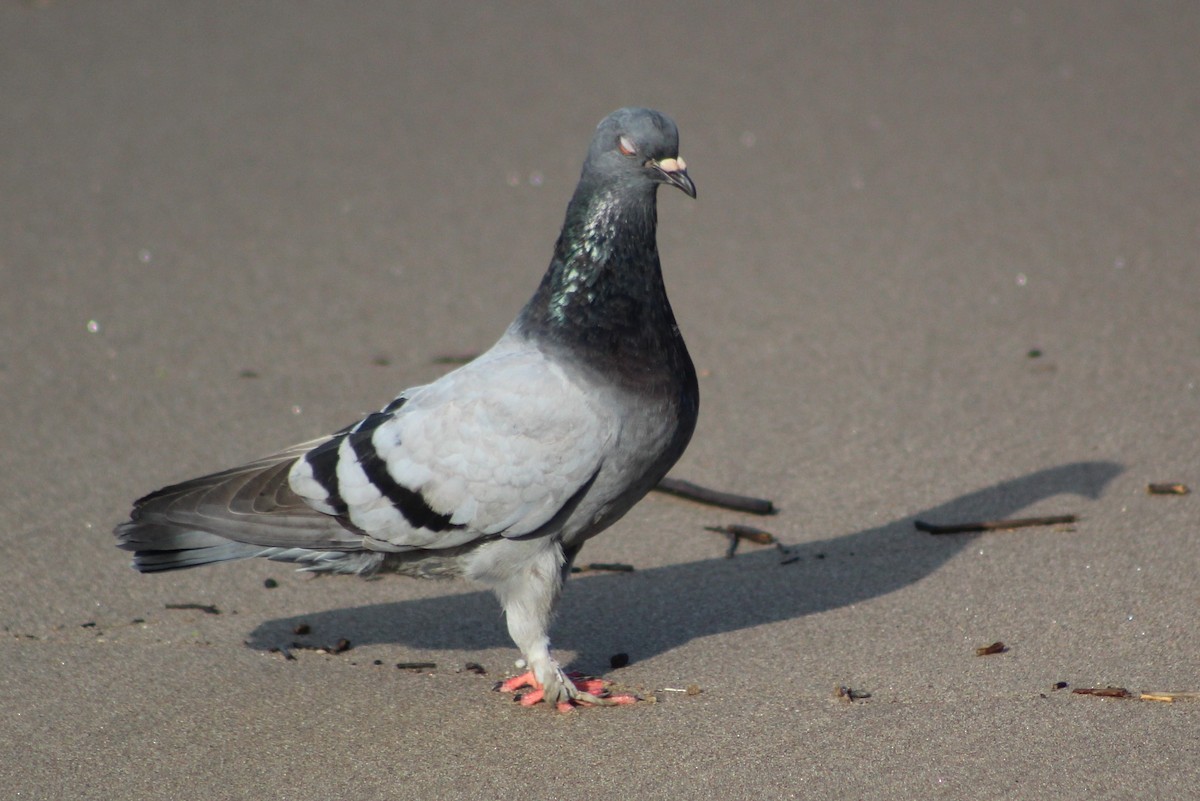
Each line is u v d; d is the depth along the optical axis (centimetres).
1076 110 2197
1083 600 927
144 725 816
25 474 1205
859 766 736
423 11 2947
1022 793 702
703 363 1441
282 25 2859
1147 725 758
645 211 830
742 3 2914
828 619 934
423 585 1030
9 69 2597
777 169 2041
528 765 762
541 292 852
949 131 2147
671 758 759
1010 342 1434
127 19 2908
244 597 1004
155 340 1527
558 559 836
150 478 1200
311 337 1529
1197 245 1655
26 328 1561
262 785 749
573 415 802
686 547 1072
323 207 1958
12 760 776
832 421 1287
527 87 2438
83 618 961
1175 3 2745
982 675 835
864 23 2742
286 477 852
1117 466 1141
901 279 1633
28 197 1998
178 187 2041
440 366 1441
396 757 776
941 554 1020
